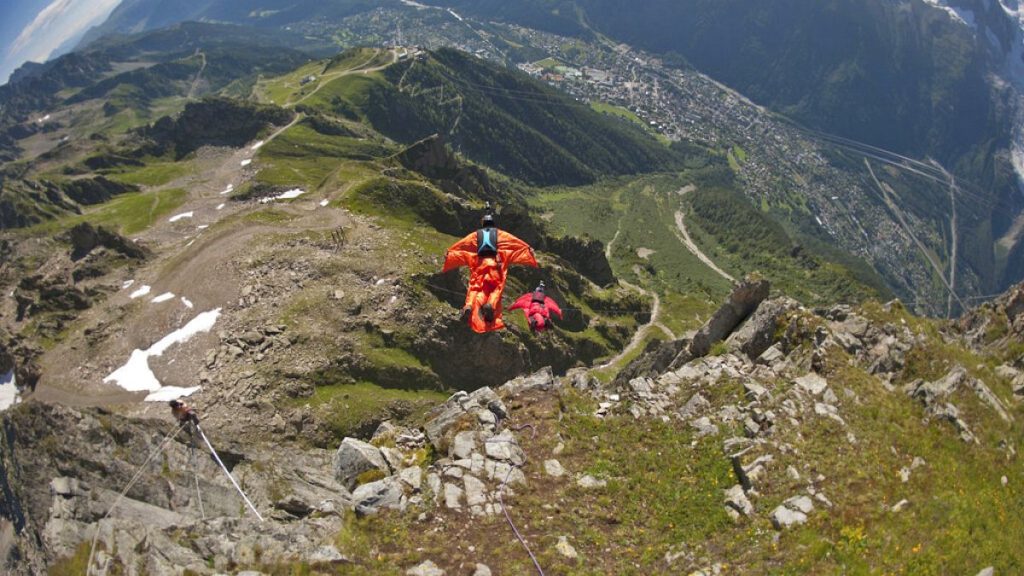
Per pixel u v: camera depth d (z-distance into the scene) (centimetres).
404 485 2497
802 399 2877
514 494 2439
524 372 11775
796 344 3544
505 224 15950
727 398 3034
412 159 18300
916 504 2202
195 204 17275
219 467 3275
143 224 16162
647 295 19188
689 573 2072
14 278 14850
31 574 3291
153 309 10794
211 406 8638
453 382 10725
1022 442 2677
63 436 3834
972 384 2917
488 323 2281
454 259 2420
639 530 2314
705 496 2436
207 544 2142
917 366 3241
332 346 9675
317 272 11044
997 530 2103
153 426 3809
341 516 2362
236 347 9575
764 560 2055
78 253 13350
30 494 3647
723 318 4234
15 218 18462
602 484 2531
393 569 2064
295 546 2139
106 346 10269
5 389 10206
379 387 9669
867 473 2394
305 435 8506
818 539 2077
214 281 11044
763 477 2425
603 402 3134
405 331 10350
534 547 2173
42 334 10788
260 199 17275
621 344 15238
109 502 3041
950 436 2653
